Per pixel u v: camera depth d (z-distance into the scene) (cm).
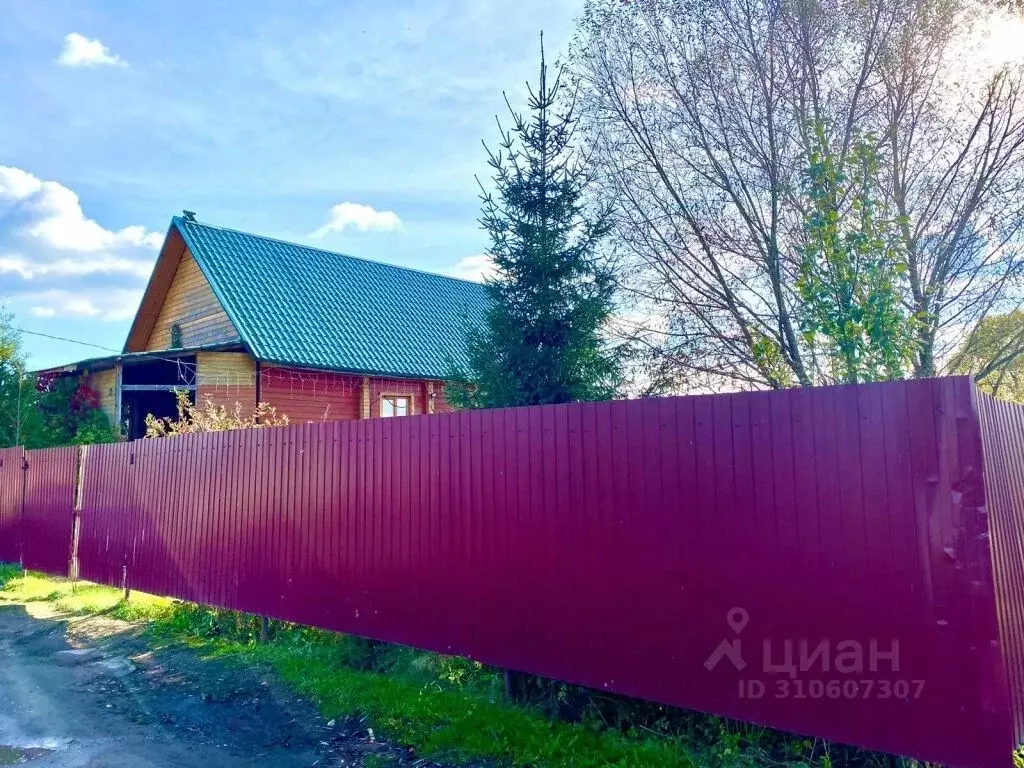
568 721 464
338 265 2030
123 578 930
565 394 730
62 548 1073
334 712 515
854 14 792
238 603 731
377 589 588
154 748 475
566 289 745
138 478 919
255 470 727
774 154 816
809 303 615
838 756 374
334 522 632
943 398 327
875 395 346
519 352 736
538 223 764
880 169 721
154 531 877
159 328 1908
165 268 1820
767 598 374
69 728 516
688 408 410
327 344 1661
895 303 582
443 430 546
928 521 327
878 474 342
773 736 397
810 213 666
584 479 455
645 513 424
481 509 514
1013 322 748
